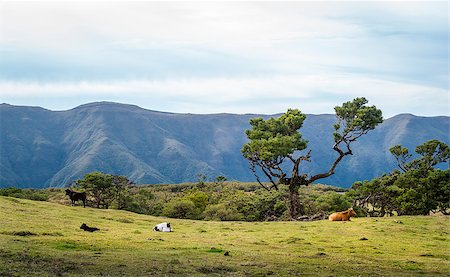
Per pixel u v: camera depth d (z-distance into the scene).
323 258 26.69
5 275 17.16
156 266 21.05
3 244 24.73
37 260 20.73
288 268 22.39
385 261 26.50
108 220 48.34
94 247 26.48
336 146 82.38
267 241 35.38
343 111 82.06
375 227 45.75
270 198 90.94
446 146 96.62
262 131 86.88
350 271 22.34
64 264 20.25
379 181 92.31
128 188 117.12
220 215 88.00
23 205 51.53
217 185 189.12
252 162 86.38
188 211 90.38
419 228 45.41
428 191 86.06
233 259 24.66
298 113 87.44
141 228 43.09
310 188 183.50
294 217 80.31
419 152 100.19
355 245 34.03
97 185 106.00
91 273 18.80
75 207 59.72
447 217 56.91
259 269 21.62
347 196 94.94
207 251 27.52
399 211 93.38
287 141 78.50
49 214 46.09
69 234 32.38
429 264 25.78
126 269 20.03
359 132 82.88
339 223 51.97
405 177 92.25
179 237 35.91
